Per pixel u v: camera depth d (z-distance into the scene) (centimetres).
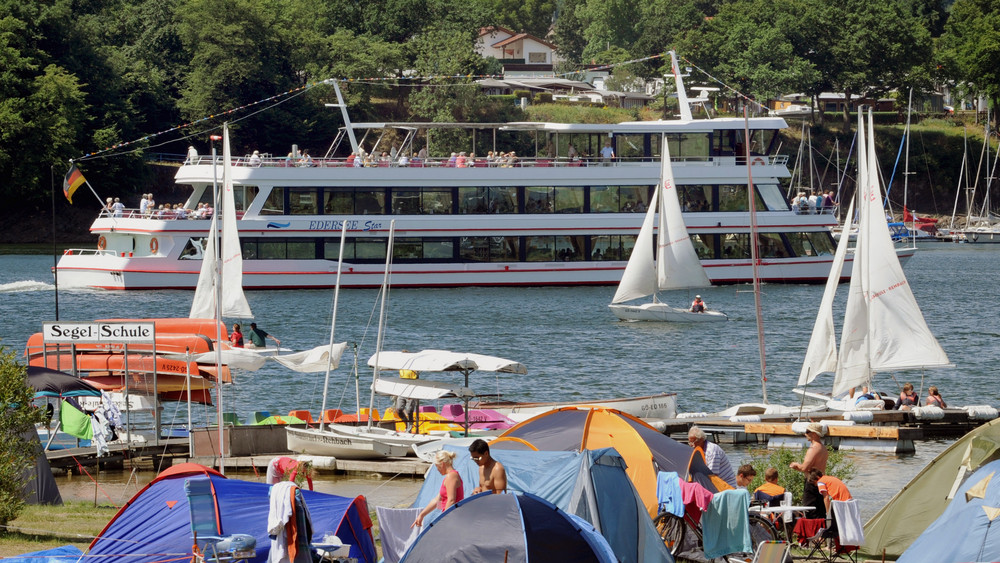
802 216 15675
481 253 14938
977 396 8406
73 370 6141
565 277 15150
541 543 2766
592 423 4138
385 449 5794
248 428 5947
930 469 3831
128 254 14438
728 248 15500
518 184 14938
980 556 3141
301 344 10262
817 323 6862
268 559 3094
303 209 14450
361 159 14775
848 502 3600
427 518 3197
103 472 5778
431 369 5862
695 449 3988
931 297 14912
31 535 3709
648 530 3375
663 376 9062
